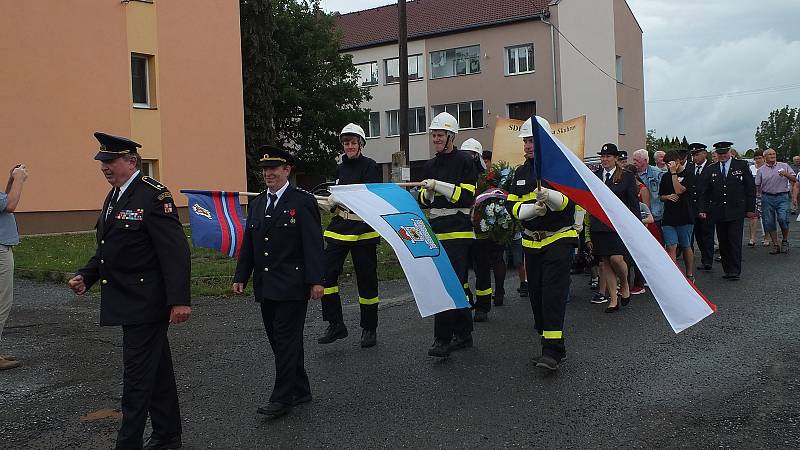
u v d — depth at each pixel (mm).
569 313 9117
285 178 5652
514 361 6836
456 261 7145
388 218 6223
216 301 10312
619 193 9422
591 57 40688
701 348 7082
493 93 41062
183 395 6055
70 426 5340
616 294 9125
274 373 6672
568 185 5945
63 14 20422
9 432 5211
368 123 45438
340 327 7652
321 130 39219
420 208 6980
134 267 4586
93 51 21156
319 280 5438
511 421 5219
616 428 5020
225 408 5703
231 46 25000
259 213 5609
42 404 5844
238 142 25266
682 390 5812
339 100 39531
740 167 11500
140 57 22781
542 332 6805
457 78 42062
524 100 40219
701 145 12172
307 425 5266
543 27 39500
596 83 40969
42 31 20000
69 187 20609
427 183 6996
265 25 30078
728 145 11516
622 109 43312
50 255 14445
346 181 7578
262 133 29875
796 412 5234
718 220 11398
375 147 45375
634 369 6434
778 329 7738
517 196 6664
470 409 5500
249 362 7059
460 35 41812
